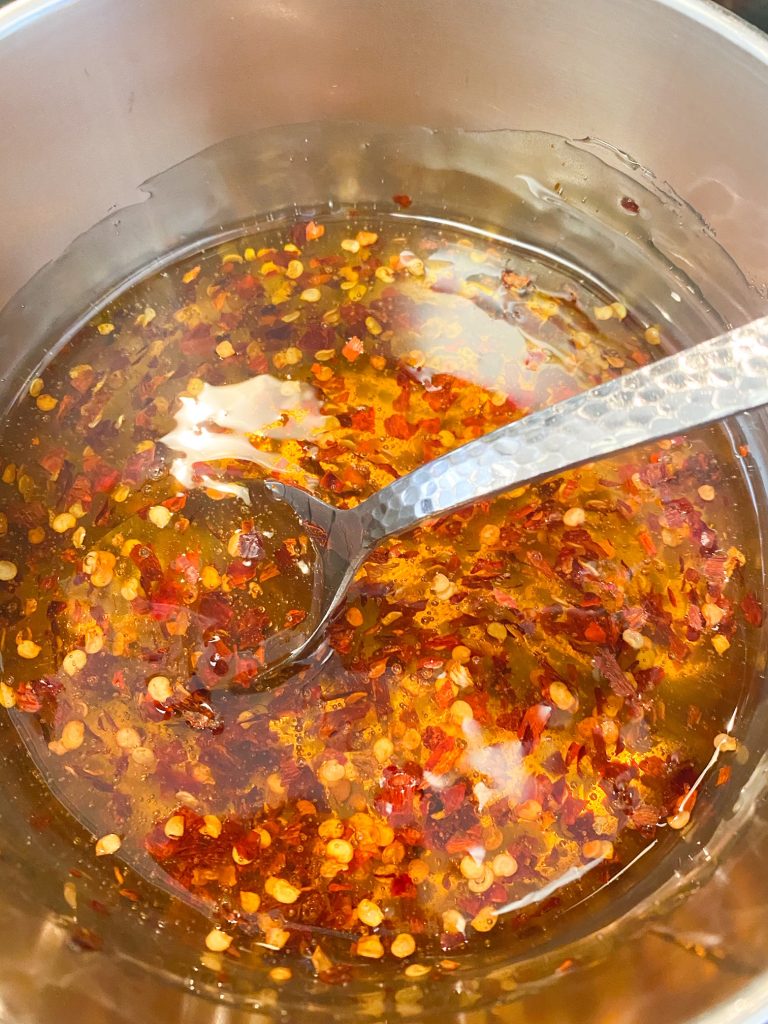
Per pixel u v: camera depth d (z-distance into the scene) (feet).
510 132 0.62
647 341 0.67
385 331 0.66
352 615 0.55
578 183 0.65
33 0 0.49
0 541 0.59
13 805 0.53
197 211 0.68
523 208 0.69
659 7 0.48
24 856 0.51
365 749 0.52
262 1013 0.47
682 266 0.65
